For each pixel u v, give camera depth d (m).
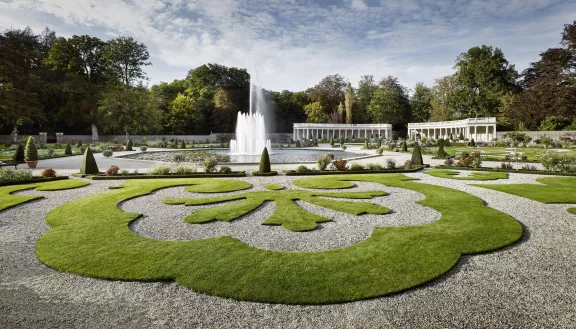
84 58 81.44
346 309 6.39
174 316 6.18
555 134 70.69
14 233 11.13
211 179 22.78
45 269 8.25
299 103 118.19
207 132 99.38
